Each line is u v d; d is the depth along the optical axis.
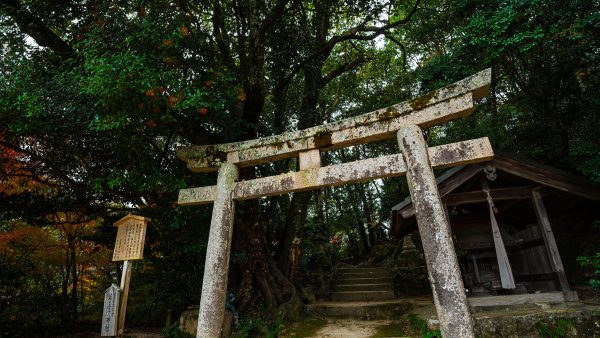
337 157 17.25
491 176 6.98
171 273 9.49
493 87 10.27
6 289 9.47
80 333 9.46
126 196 7.81
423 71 7.72
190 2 7.28
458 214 8.18
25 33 6.54
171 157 7.16
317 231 14.72
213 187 5.19
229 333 7.13
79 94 5.06
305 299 9.37
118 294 5.74
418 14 10.77
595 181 6.14
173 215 7.51
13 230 9.36
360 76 15.24
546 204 8.54
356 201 18.33
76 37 6.50
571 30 6.12
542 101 8.17
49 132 5.83
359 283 11.58
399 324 7.57
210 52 7.02
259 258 8.30
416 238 13.58
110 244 10.06
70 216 10.19
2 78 5.09
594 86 7.58
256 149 5.20
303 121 10.68
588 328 5.40
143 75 4.54
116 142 6.15
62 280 11.88
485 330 5.72
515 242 7.82
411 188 4.14
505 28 6.21
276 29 9.27
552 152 8.62
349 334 7.01
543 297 6.29
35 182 8.38
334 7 10.94
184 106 4.76
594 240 7.91
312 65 10.47
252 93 7.57
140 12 5.36
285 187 4.77
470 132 10.19
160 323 10.31
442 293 3.61
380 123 4.62
